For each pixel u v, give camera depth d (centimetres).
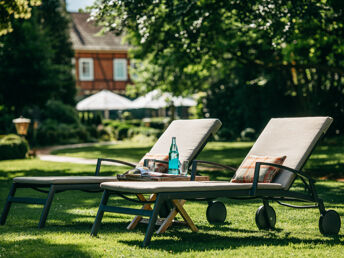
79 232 509
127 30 1280
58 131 2673
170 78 2048
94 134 2898
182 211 510
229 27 1373
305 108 2267
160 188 435
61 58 3098
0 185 1043
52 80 2442
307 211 645
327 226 498
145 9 1137
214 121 621
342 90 2270
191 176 541
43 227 539
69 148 2305
